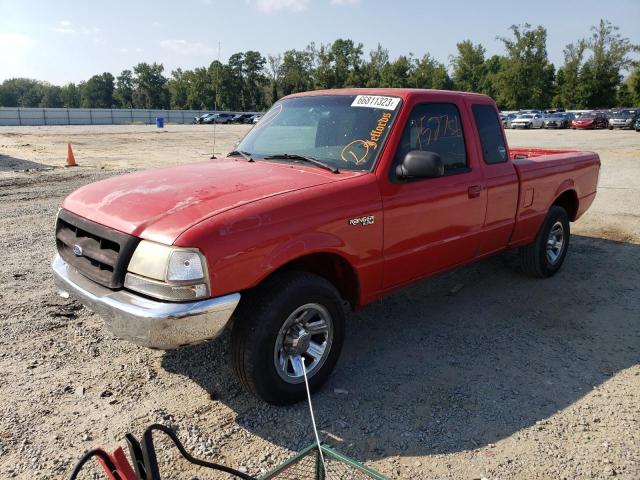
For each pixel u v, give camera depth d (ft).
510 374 12.91
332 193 11.48
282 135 14.88
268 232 10.27
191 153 70.74
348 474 9.39
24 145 79.00
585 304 17.46
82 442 10.05
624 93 258.98
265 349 10.50
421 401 11.69
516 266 20.68
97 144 85.51
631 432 10.67
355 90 14.84
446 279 19.72
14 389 11.66
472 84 305.94
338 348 12.01
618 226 28.12
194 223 9.78
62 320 15.20
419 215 13.33
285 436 10.42
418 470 9.53
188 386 12.09
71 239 11.58
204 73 344.08
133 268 9.96
